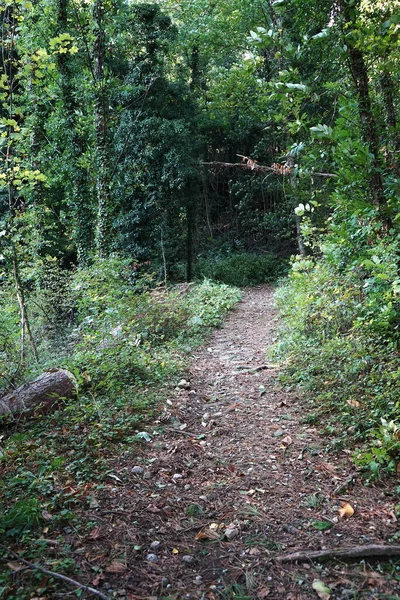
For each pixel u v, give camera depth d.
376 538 2.92
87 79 14.49
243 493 3.54
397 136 5.22
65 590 2.49
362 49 4.46
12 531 2.93
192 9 21.58
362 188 5.33
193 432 4.72
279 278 20.38
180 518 3.23
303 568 2.71
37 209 10.15
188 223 20.81
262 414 5.14
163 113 18.61
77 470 3.79
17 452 4.07
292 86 4.54
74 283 10.94
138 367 6.55
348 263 7.03
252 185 23.38
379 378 5.05
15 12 7.57
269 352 7.71
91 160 14.70
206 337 9.67
